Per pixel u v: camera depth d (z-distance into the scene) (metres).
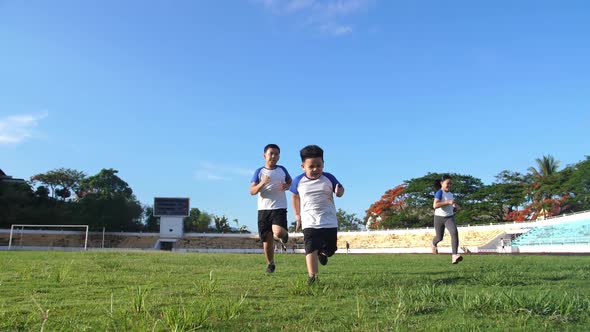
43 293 4.41
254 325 3.02
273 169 7.06
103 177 71.25
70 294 4.34
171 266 8.00
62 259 10.29
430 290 4.18
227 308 3.41
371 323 3.05
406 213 63.44
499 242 45.31
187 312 3.13
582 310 3.39
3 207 60.56
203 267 7.82
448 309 3.53
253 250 62.44
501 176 61.38
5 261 9.28
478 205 58.59
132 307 3.47
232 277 5.91
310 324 3.04
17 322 3.03
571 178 51.69
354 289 4.70
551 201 53.75
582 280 5.58
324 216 5.31
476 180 62.03
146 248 63.69
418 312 3.43
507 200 57.66
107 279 5.53
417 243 54.34
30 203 66.00
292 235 63.03
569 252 32.50
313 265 5.11
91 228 64.56
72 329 2.85
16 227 62.28
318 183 5.40
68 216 65.50
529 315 3.24
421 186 61.72
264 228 6.91
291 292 4.44
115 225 66.44
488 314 3.35
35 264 8.29
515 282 5.32
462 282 5.35
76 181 74.44
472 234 50.00
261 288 4.75
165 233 64.00
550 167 60.97
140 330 2.74
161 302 3.80
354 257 13.21
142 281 5.39
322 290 4.56
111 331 2.83
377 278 5.68
